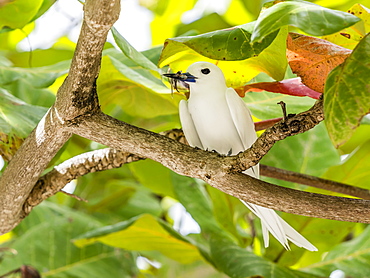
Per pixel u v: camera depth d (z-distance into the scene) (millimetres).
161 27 10109
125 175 9977
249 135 5734
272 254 6688
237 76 5812
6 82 6586
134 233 6773
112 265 8047
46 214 8953
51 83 6594
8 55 8797
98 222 8461
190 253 7074
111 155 5207
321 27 3605
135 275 8070
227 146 6090
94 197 9820
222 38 4539
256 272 5934
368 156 6688
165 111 7160
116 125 4457
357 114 3461
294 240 5363
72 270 7848
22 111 5980
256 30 3766
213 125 5938
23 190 5133
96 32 3646
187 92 6359
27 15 6340
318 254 6980
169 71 6156
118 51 7188
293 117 3996
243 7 9883
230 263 6125
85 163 5320
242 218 7820
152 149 4426
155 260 9273
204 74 5875
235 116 5664
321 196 4293
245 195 4352
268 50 5086
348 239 9031
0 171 7453
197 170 4371
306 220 6707
